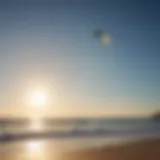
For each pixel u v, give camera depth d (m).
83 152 14.49
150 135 25.44
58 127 44.56
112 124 52.06
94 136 27.47
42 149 18.06
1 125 49.41
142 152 12.98
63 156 14.14
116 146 15.33
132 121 63.50
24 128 42.66
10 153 16.05
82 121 58.84
